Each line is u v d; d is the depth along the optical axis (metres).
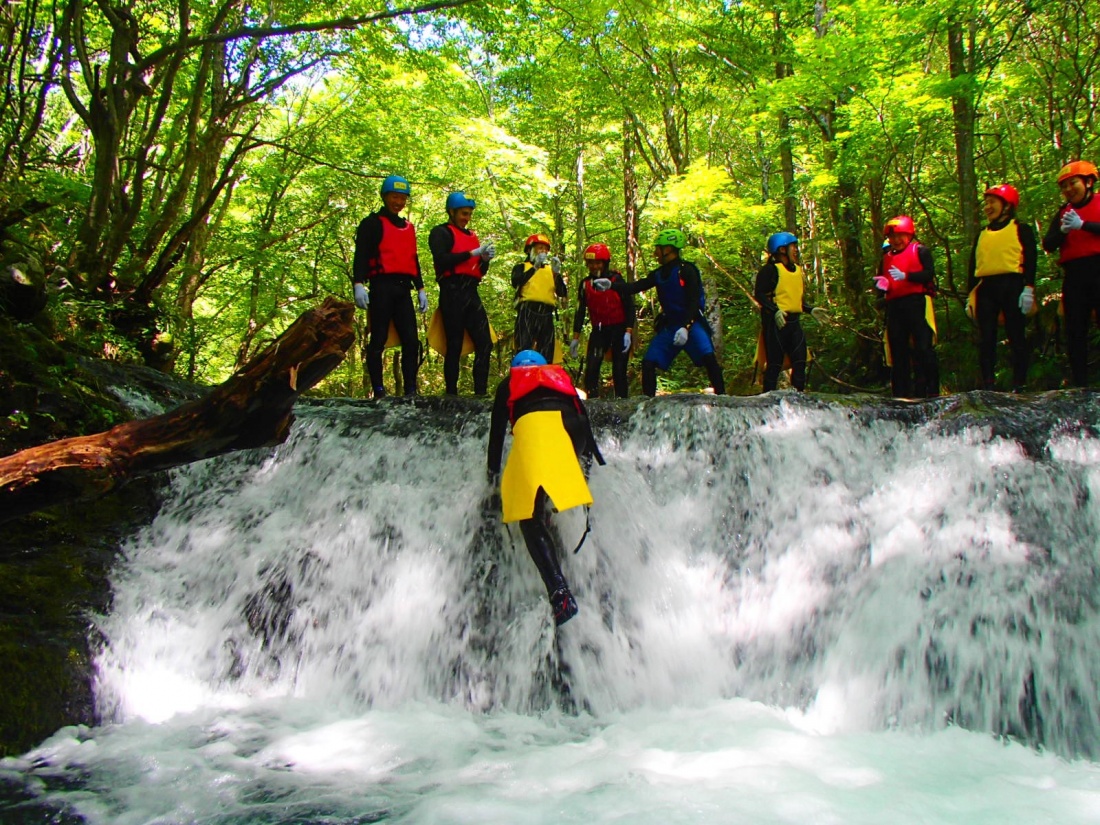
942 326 10.70
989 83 9.48
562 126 18.66
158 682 3.88
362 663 4.11
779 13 13.98
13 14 8.65
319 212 16.33
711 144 18.88
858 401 4.98
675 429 4.89
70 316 7.26
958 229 13.09
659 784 2.85
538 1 11.30
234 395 2.66
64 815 2.73
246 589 4.31
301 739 3.44
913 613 3.95
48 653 3.64
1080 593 3.83
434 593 4.32
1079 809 2.65
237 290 16.42
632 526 4.48
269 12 11.27
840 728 3.72
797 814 2.56
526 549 4.39
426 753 3.29
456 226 6.38
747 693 3.99
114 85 8.64
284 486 4.98
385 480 4.94
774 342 6.64
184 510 4.83
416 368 6.30
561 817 2.59
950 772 3.06
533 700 3.94
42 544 4.29
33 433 4.62
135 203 9.10
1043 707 3.61
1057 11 10.31
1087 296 5.54
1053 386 8.48
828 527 4.41
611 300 6.70
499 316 20.88
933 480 4.46
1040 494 4.25
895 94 9.62
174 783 2.98
